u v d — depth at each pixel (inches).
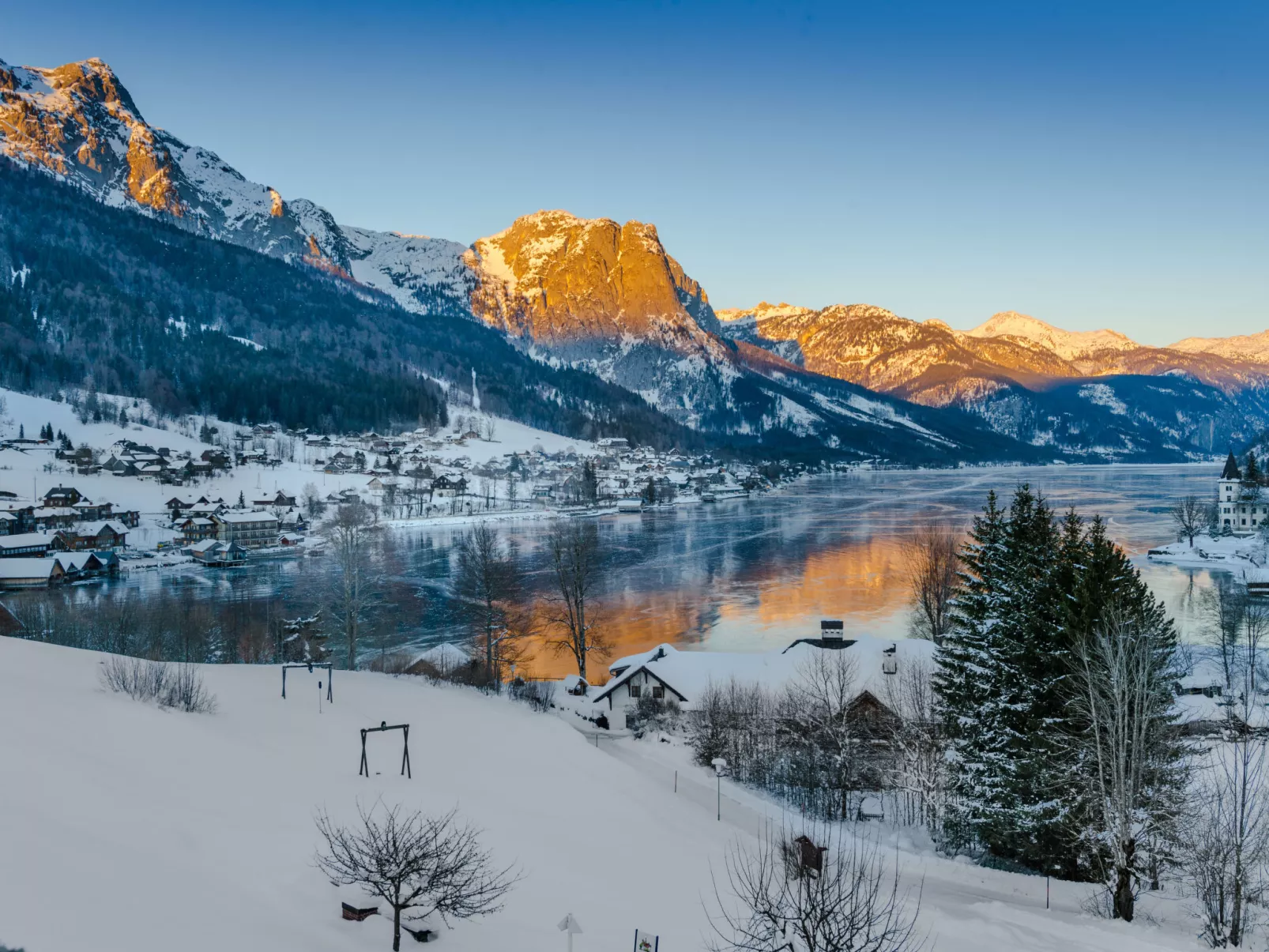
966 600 1969.7
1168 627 1786.4
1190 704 2340.1
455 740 1769.2
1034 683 1621.6
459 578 5241.1
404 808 1257.4
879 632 3777.1
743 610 4343.0
